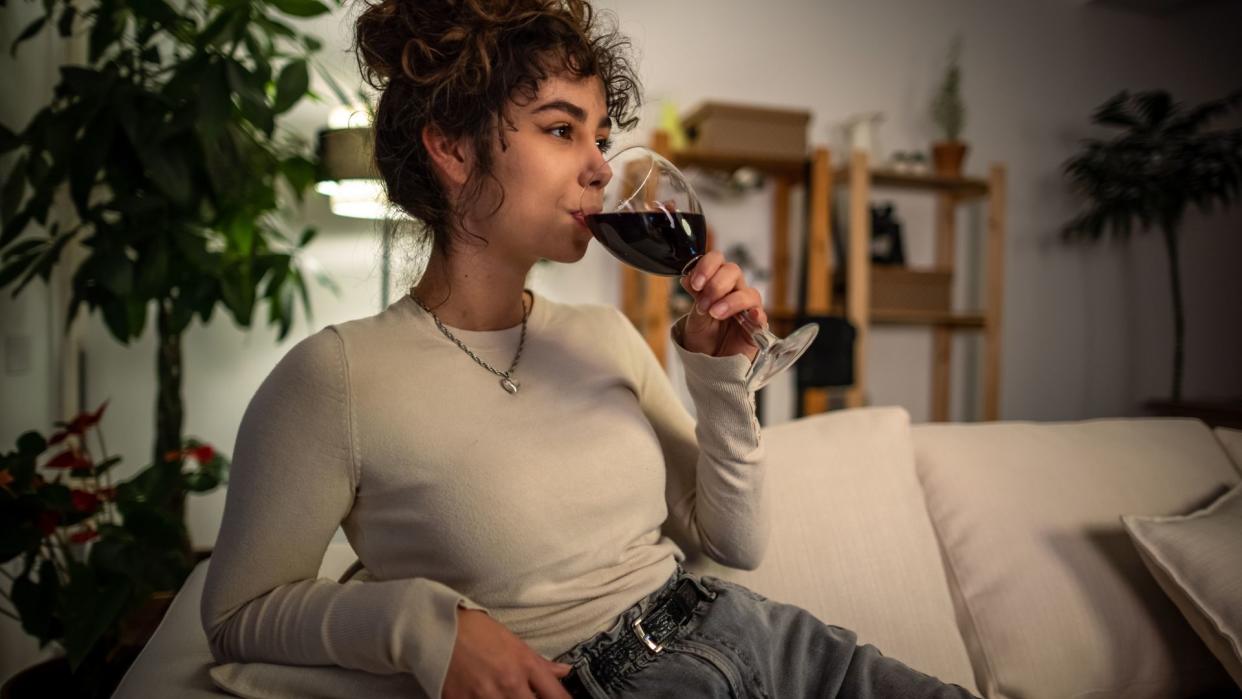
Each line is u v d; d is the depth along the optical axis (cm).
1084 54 405
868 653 84
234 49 169
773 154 303
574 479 79
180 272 184
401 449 75
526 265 85
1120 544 123
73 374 235
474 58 77
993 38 387
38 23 173
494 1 79
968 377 392
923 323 377
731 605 83
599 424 84
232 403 278
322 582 75
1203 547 111
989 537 119
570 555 77
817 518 113
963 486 125
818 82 350
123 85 167
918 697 76
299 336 284
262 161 195
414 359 80
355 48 88
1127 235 391
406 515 75
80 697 156
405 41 82
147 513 149
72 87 165
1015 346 399
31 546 141
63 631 150
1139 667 113
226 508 75
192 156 174
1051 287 405
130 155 175
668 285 289
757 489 91
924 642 107
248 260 195
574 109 79
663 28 325
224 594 74
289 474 73
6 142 163
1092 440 137
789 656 82
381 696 70
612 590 80
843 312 330
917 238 374
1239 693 118
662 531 105
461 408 78
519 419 80
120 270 167
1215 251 439
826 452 121
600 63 90
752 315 80
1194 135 411
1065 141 403
